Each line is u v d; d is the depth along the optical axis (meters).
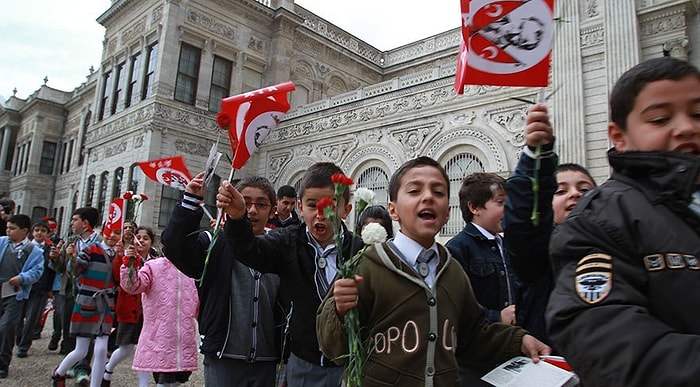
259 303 3.22
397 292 1.93
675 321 1.06
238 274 3.23
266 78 22.03
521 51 1.89
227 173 20.33
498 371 1.82
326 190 2.93
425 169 2.11
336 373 2.79
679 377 0.91
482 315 2.17
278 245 2.96
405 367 1.82
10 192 35.34
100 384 5.23
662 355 0.95
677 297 1.06
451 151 13.63
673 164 1.16
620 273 1.12
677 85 1.23
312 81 23.53
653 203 1.18
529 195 1.84
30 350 8.02
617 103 1.37
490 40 1.90
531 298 2.34
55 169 34.16
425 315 1.90
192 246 3.02
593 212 1.24
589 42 11.46
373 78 27.03
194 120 19.53
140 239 5.75
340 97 17.66
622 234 1.16
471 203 3.13
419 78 15.10
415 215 2.04
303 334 2.84
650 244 1.13
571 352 1.12
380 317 1.93
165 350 4.18
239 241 2.64
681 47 10.35
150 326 4.27
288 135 19.25
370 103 16.11
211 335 3.08
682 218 1.15
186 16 19.58
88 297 5.24
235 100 3.08
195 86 19.88
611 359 1.01
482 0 1.91
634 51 10.72
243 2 21.19
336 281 1.80
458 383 1.89
